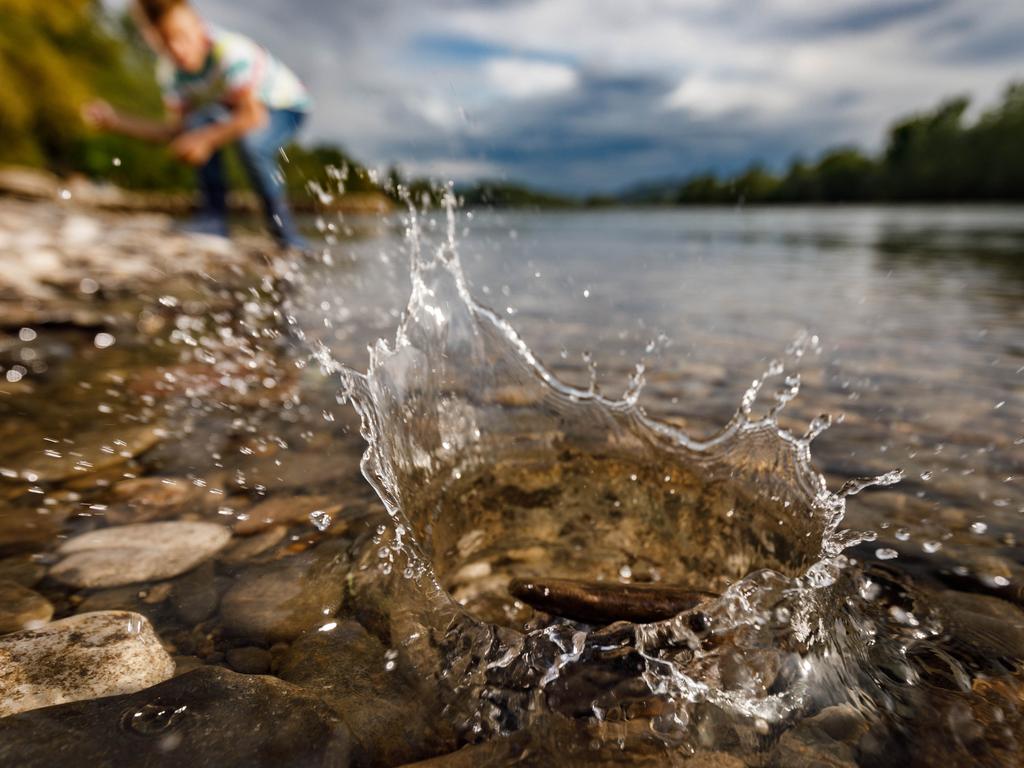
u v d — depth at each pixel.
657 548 1.32
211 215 5.89
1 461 1.55
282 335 2.88
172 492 1.42
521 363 1.76
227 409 1.96
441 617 1.01
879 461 1.59
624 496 1.46
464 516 1.41
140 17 4.45
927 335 3.03
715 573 1.25
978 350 2.72
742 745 0.78
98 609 1.01
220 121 4.96
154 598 1.05
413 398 1.56
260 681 0.84
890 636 0.95
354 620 1.00
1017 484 1.46
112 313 3.12
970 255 6.95
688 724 0.81
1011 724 0.80
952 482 1.48
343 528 1.28
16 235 4.70
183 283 3.88
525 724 0.81
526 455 1.57
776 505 1.33
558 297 4.03
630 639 0.95
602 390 2.17
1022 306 3.79
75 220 6.24
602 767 0.75
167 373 2.30
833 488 1.44
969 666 0.89
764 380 2.29
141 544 1.21
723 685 0.87
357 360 2.49
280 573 1.12
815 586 1.04
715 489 1.43
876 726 0.80
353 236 7.50
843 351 2.72
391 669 0.90
